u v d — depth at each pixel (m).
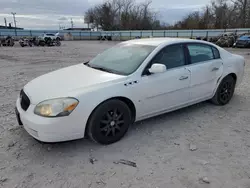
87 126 2.85
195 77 3.81
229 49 22.17
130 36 47.91
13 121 3.73
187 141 3.15
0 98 4.94
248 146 3.04
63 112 2.60
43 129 2.56
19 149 2.91
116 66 3.45
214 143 3.11
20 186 2.26
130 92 3.05
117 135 3.09
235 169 2.55
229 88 4.56
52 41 27.64
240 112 4.21
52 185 2.28
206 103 4.68
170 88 3.50
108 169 2.53
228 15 50.50
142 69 3.22
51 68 9.49
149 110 3.37
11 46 25.62
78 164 2.62
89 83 2.89
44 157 2.75
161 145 3.04
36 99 2.73
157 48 3.46
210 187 2.27
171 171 2.51
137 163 2.64
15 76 7.62
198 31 38.50
